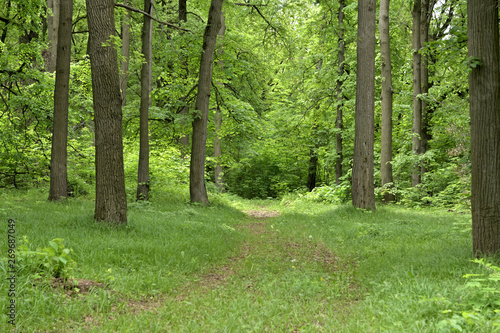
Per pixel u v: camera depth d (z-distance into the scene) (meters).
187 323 3.79
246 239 9.24
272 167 31.44
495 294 3.99
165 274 5.64
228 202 18.53
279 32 18.36
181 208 12.41
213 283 5.64
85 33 24.53
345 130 20.80
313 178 28.09
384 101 16.59
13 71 13.18
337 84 20.36
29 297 3.79
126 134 17.75
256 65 20.70
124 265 5.73
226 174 31.81
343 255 7.40
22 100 13.34
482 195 5.81
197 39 14.40
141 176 13.78
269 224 11.96
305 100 22.34
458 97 16.45
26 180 16.59
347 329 3.58
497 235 5.68
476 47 5.93
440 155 18.14
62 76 11.57
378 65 19.14
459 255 6.00
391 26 19.14
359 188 12.86
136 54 12.84
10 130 14.34
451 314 3.73
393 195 17.50
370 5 12.66
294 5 18.20
